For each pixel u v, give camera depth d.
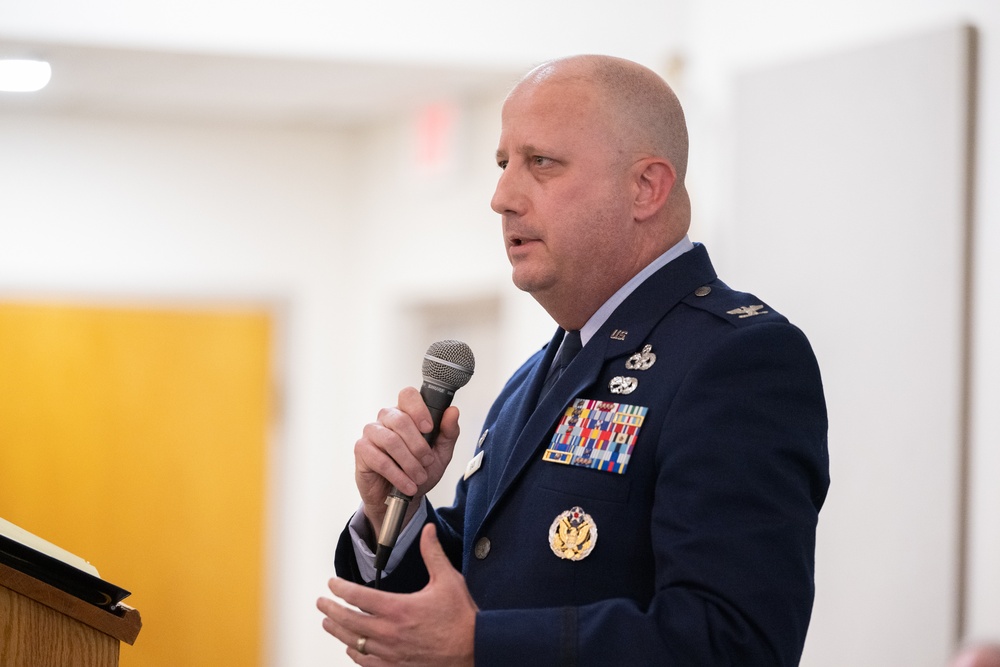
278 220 11.10
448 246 10.03
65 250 10.61
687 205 3.62
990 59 5.93
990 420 5.79
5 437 10.51
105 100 10.09
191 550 10.77
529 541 3.19
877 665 6.11
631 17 7.99
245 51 7.76
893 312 6.21
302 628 10.88
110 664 3.08
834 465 6.41
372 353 10.84
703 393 3.06
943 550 5.88
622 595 3.06
